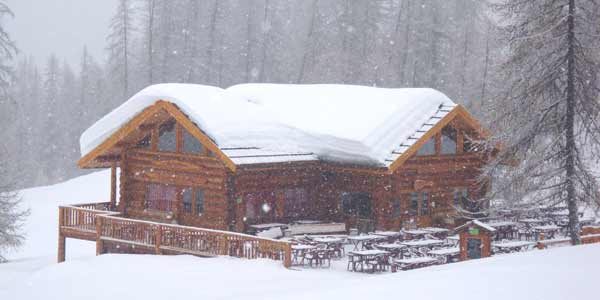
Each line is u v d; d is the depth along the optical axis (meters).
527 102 24.12
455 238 26.19
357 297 15.08
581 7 23.23
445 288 14.90
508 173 25.81
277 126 29.58
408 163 28.67
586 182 23.64
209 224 27.58
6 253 37.31
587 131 23.45
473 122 29.25
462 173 30.53
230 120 27.84
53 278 23.84
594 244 20.22
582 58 23.14
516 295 13.72
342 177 29.38
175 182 28.84
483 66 49.09
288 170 28.97
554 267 16.08
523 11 24.36
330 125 29.00
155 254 26.45
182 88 28.34
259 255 23.69
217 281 21.06
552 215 31.34
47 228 42.84
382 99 30.30
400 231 27.59
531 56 24.16
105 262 24.66
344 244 26.48
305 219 29.75
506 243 24.50
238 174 27.19
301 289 18.39
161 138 29.78
